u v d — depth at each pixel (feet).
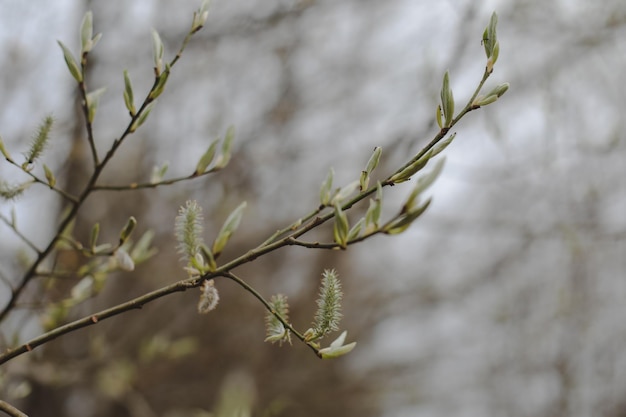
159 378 18.89
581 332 19.11
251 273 20.79
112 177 16.25
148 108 6.01
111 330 16.88
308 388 21.83
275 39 17.87
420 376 23.21
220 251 4.73
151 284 17.69
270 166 18.44
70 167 14.96
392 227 4.26
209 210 17.37
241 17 17.02
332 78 18.86
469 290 21.42
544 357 19.65
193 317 18.98
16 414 4.79
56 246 7.04
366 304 22.48
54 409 16.46
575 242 16.15
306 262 20.89
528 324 19.94
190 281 4.83
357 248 22.02
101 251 6.47
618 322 19.35
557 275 19.47
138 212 16.67
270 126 18.29
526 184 17.21
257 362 20.38
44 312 7.85
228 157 6.68
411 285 22.22
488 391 22.06
